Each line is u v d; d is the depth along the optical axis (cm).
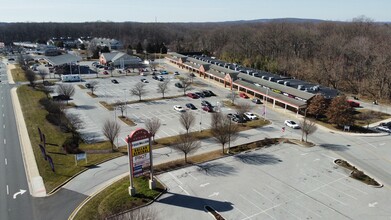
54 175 4778
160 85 9850
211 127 6656
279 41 15125
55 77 12512
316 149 5838
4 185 4516
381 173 4984
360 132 6712
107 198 4134
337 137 6438
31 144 5919
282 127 7000
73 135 6184
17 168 5012
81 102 8962
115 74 13088
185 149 5150
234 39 17788
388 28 18562
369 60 11219
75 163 5169
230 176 4806
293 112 8100
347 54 11981
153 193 4281
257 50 15638
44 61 16275
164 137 6334
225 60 15225
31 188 4438
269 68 12625
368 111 8200
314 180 4712
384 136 6525
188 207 4006
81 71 13625
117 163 5191
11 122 7200
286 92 8388
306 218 3819
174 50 19688
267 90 8756
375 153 5709
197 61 13550
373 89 10138
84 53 19275
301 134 6569
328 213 3922
